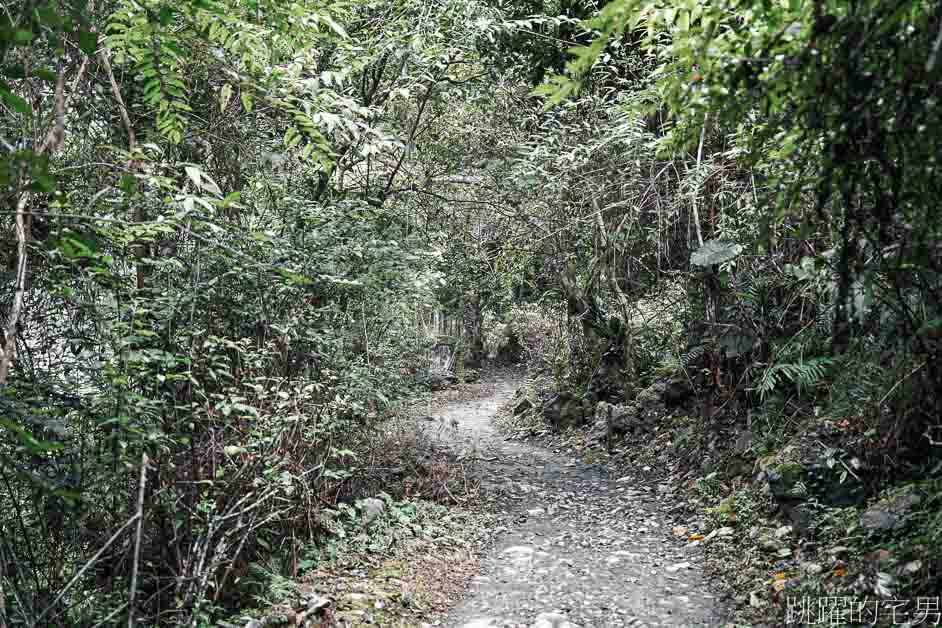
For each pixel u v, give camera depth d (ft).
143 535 13.10
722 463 22.66
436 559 18.31
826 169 7.61
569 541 20.29
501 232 33.40
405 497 23.03
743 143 9.77
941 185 7.52
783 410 20.54
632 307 31.91
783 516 16.87
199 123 17.26
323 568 16.56
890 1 6.40
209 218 11.62
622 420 31.24
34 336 12.25
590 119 26.25
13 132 10.00
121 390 11.45
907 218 8.65
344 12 18.69
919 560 12.17
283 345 17.39
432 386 55.26
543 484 27.14
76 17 6.33
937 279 11.33
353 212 21.30
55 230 9.84
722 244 19.89
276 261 15.85
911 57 6.53
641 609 14.87
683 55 8.02
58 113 9.14
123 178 9.72
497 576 17.60
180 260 15.01
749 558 15.98
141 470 11.59
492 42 27.66
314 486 18.47
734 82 7.47
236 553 13.52
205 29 13.21
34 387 11.02
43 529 12.07
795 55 7.04
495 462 30.86
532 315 49.60
